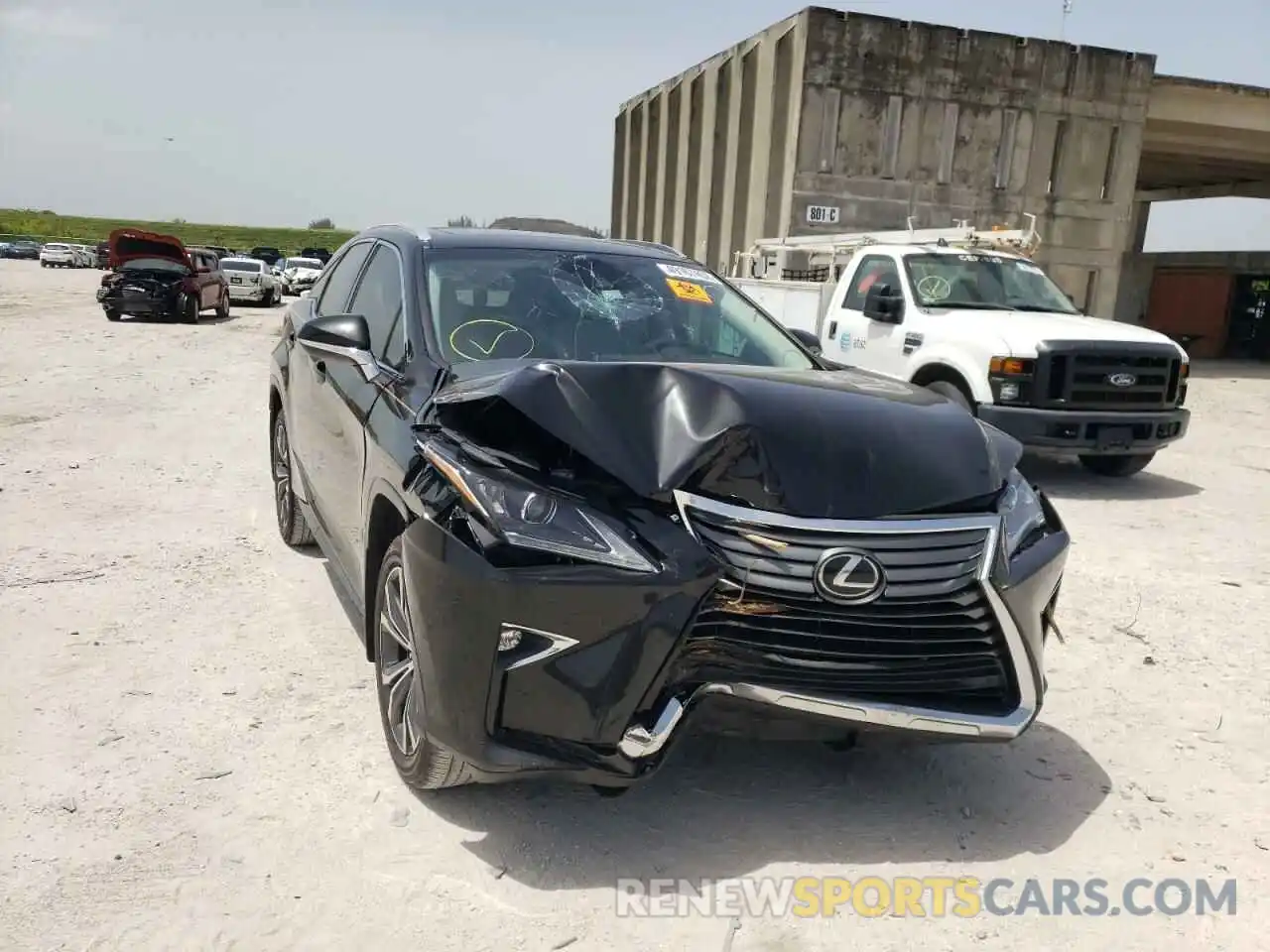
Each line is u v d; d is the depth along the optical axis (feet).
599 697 8.66
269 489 23.27
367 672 13.42
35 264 209.05
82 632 14.32
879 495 9.34
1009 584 9.55
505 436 9.71
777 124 88.07
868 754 11.92
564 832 10.00
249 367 48.57
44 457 25.67
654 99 117.29
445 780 10.00
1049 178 92.07
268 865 9.29
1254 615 17.71
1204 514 25.96
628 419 9.66
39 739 11.31
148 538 18.93
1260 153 106.63
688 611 8.70
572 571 8.63
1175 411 27.94
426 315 12.66
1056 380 26.84
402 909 8.77
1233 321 94.07
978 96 88.48
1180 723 13.24
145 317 77.82
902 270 31.17
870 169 87.04
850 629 9.15
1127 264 102.32
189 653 13.79
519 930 8.59
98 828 9.71
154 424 31.27
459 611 8.89
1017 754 12.19
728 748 11.85
